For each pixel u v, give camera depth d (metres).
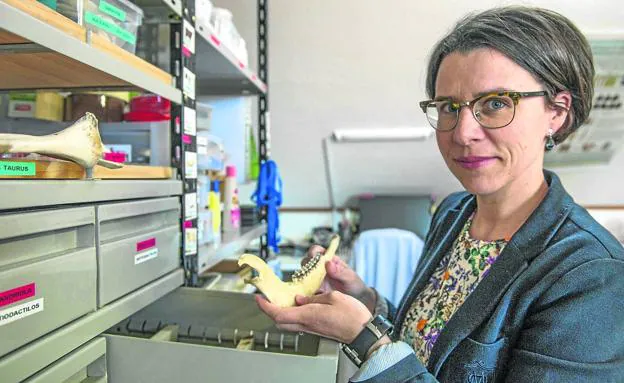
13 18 0.48
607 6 2.08
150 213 0.81
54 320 0.55
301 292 0.83
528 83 0.70
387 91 2.46
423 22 2.12
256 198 1.76
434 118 0.83
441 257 0.99
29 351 0.51
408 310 0.98
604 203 3.08
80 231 0.63
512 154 0.72
